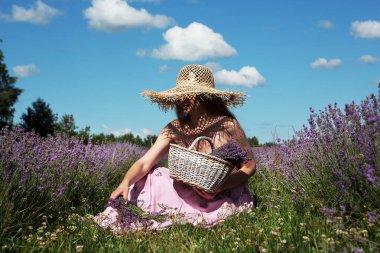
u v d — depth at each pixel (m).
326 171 4.16
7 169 4.13
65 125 10.47
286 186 4.93
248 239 3.13
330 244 2.72
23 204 4.00
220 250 3.10
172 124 4.52
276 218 3.76
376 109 3.94
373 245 2.71
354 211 3.44
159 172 4.30
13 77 37.44
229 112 4.45
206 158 3.81
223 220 3.84
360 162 3.70
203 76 4.52
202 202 4.12
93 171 5.87
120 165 8.67
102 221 3.91
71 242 3.39
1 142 5.14
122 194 4.16
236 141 4.27
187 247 3.36
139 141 17.75
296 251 2.75
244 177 4.20
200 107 4.37
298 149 5.08
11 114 35.12
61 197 4.47
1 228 3.47
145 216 3.89
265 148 8.70
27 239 3.37
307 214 3.59
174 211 4.08
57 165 5.14
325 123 4.40
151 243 3.44
